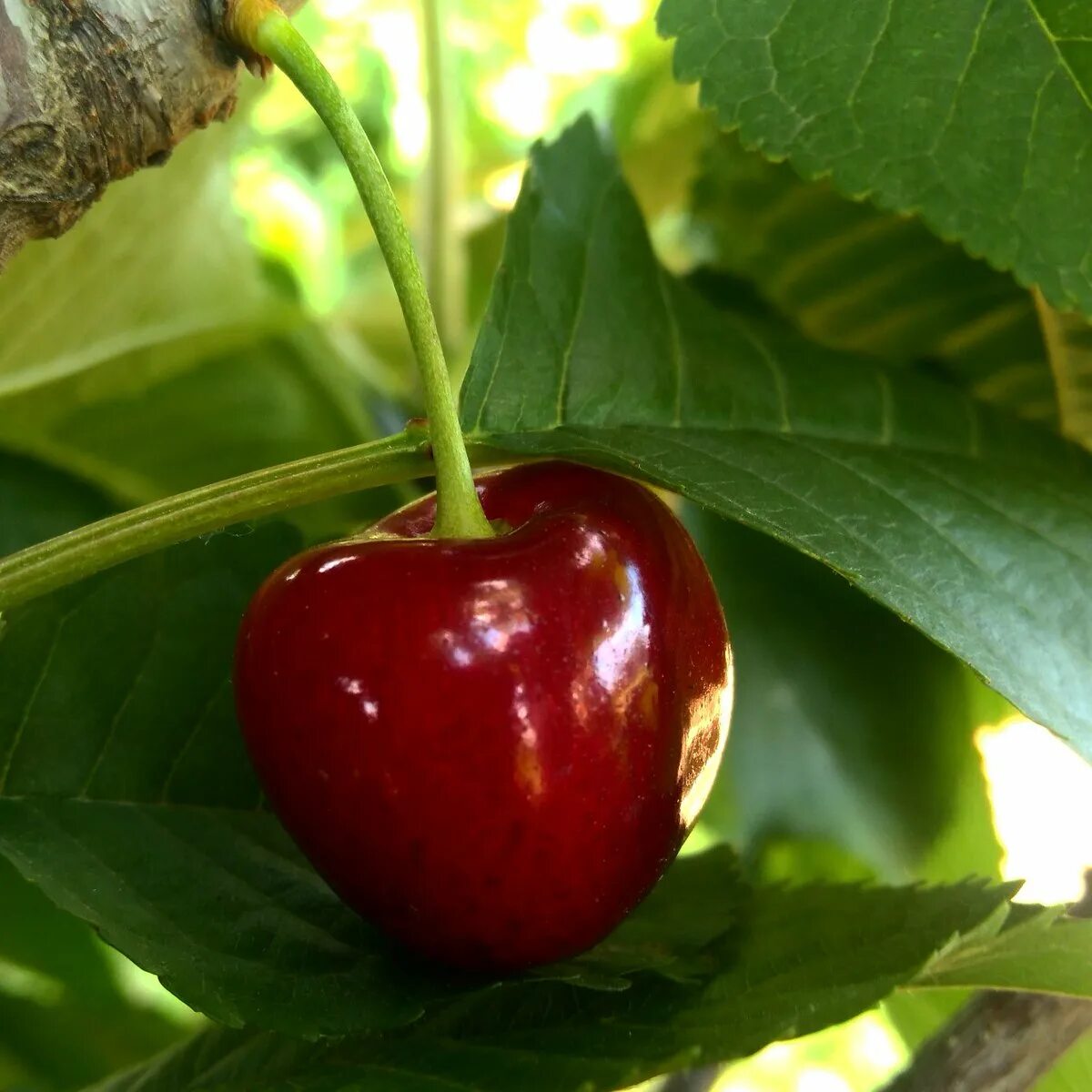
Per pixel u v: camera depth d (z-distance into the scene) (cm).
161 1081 14
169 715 14
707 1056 12
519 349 14
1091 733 13
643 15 22
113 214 17
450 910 13
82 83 12
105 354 18
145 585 14
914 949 13
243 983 13
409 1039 13
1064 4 13
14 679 14
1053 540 14
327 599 12
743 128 13
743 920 14
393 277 13
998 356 17
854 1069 37
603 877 13
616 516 13
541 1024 13
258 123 32
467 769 12
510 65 30
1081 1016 14
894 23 13
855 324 18
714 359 15
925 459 15
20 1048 21
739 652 18
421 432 13
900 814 18
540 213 15
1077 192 13
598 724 12
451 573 12
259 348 20
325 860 13
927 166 13
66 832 14
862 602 18
